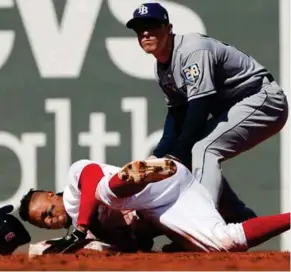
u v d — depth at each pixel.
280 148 30.27
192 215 19.00
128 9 30.36
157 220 19.25
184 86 20.98
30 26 30.42
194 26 30.42
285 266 15.42
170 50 20.89
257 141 21.56
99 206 19.34
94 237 19.59
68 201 19.17
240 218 22.69
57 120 30.36
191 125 20.47
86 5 30.41
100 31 30.42
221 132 21.02
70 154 30.34
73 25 30.39
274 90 21.39
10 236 19.17
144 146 30.33
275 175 30.34
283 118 21.66
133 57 30.41
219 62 20.98
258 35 30.52
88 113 30.36
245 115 21.14
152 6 20.53
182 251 19.89
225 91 21.33
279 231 18.67
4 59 30.42
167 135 22.30
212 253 18.30
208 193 19.58
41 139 30.38
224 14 30.50
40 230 29.25
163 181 18.81
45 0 30.39
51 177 30.31
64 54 30.42
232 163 30.45
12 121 30.39
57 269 15.45
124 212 19.62
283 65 30.39
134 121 30.34
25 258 17.16
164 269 15.17
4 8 30.39
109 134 30.36
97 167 19.06
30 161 30.33
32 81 30.41
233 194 22.55
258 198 30.36
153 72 30.39
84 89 30.38
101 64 30.41
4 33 30.42
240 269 15.17
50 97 30.44
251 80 21.27
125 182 18.20
